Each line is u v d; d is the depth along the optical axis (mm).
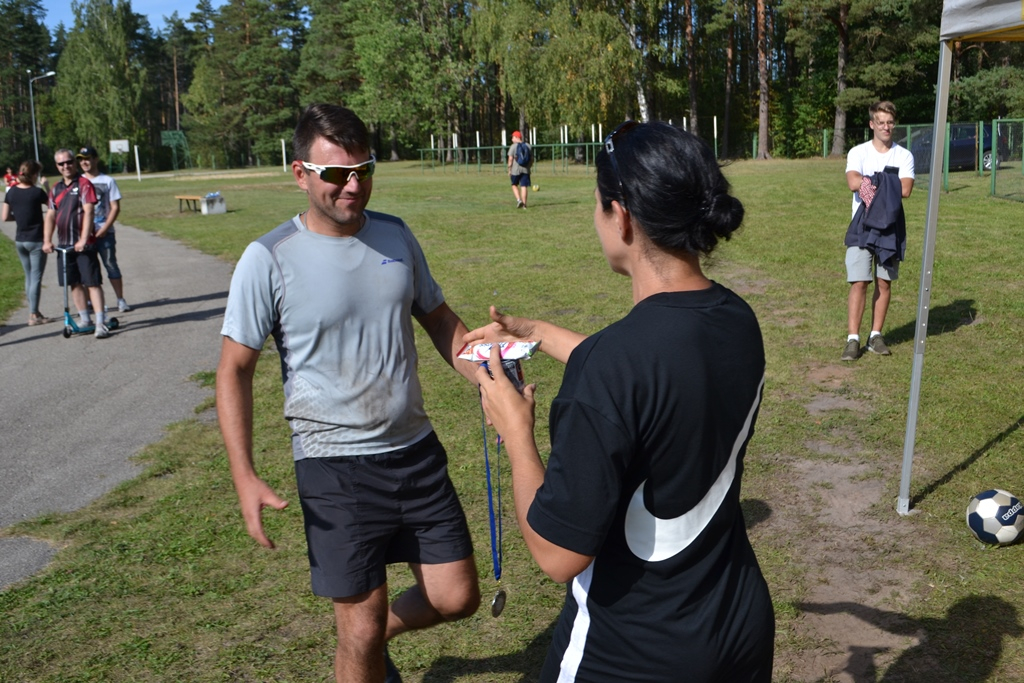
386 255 2543
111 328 9555
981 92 36375
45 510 4793
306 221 2543
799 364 6758
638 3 43000
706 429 1521
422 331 8375
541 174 36375
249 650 3365
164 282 12797
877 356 6855
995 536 3881
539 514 1506
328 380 2490
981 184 20547
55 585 3908
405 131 62531
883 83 42625
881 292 6816
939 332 7516
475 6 53781
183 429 6070
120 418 6441
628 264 1667
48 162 90812
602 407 1460
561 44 39969
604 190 1635
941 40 4082
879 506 4355
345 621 2541
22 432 6199
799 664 3141
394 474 2523
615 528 1558
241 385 2449
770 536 4109
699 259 1669
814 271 10492
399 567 4027
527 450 1664
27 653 3381
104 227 9086
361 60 62188
